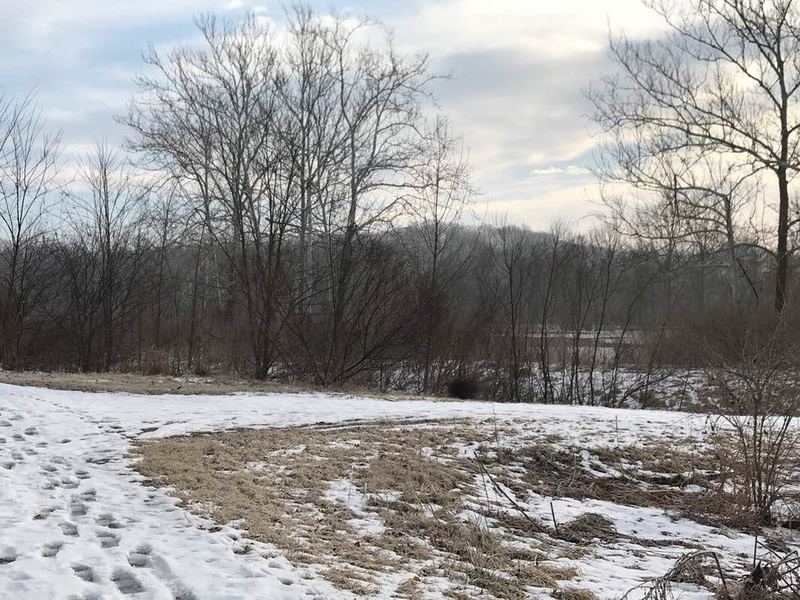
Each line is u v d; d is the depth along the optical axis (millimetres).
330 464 10703
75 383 18109
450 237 29188
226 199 30719
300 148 28328
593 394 26391
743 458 11375
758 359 10789
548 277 30688
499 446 13164
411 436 13242
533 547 8102
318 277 26141
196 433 12328
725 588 6473
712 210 28094
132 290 31875
